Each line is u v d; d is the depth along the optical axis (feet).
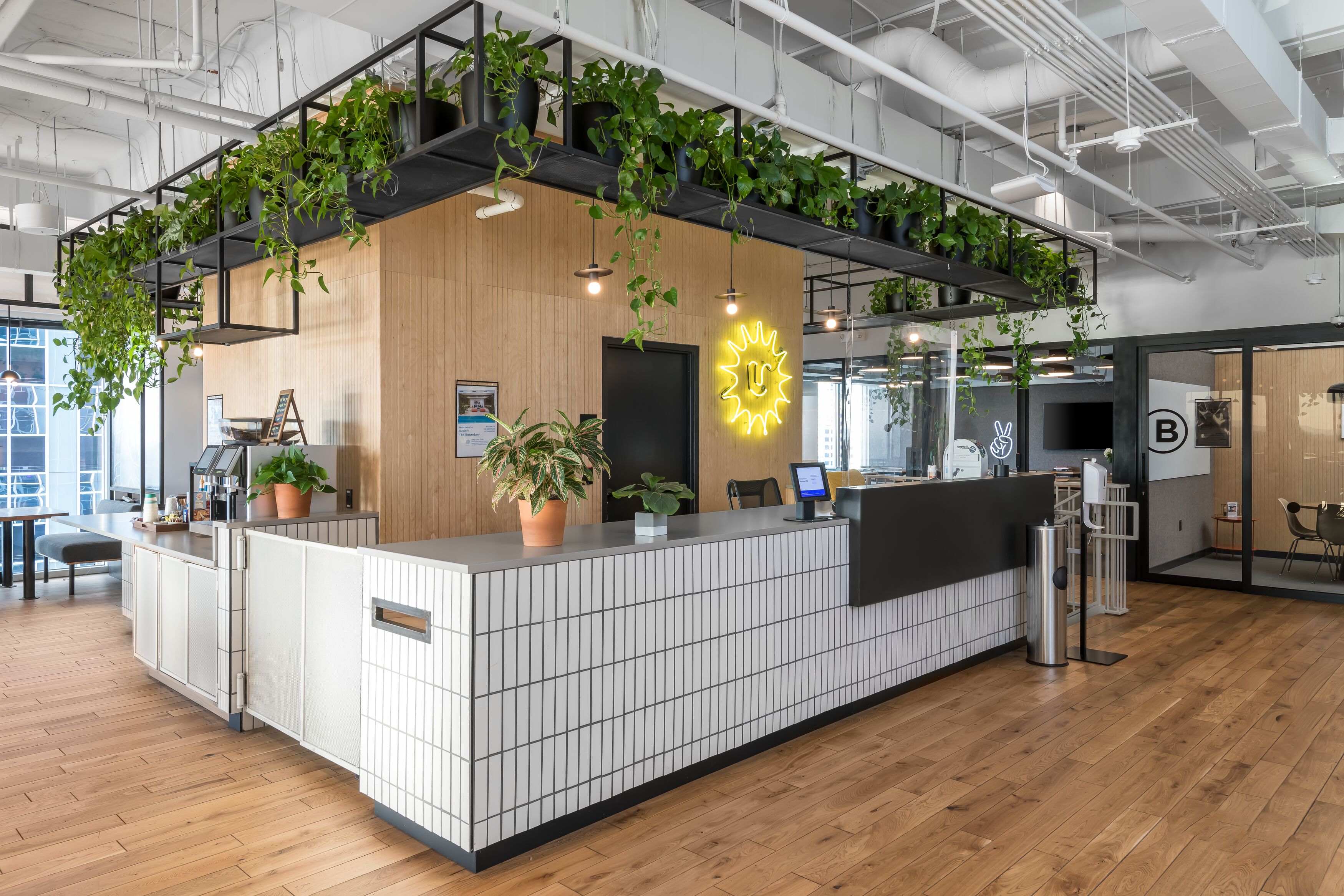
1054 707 14.23
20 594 23.82
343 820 10.04
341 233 14.42
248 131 14.96
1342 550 23.52
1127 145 13.65
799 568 12.71
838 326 23.44
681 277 20.58
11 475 30.78
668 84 14.28
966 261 18.48
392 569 9.70
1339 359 23.67
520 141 9.84
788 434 23.43
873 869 8.87
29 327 31.04
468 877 8.70
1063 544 17.03
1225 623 21.04
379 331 15.28
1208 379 26.11
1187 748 12.32
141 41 16.26
